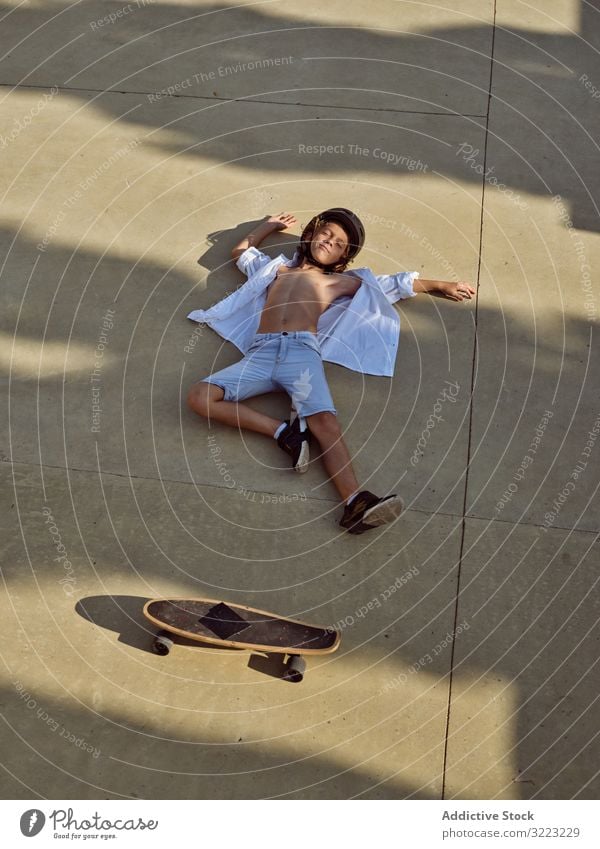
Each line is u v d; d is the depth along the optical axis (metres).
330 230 4.37
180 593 3.43
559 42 5.88
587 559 3.51
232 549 3.55
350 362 4.17
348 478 3.67
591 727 3.08
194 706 3.13
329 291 4.32
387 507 3.46
